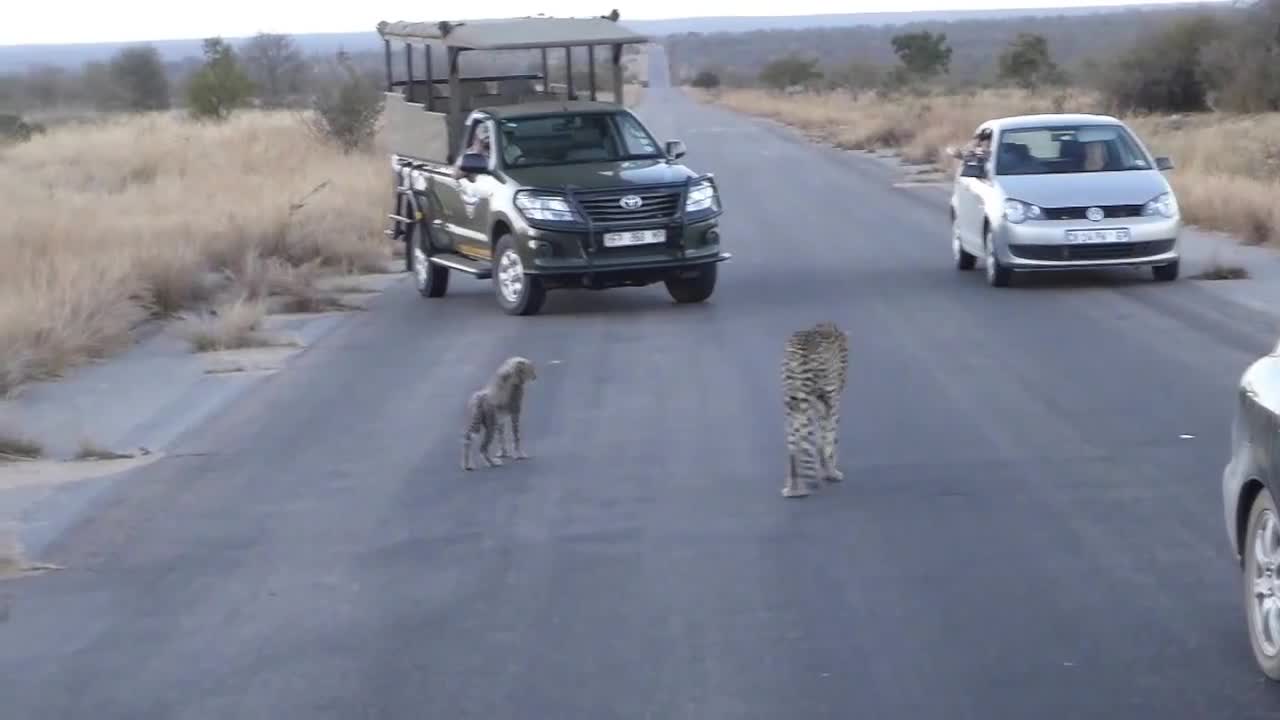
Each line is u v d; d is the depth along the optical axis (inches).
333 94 1700.3
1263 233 900.0
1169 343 583.2
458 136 792.9
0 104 3905.0
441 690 274.4
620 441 459.8
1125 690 261.9
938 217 1098.7
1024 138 792.9
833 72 5241.1
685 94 4842.5
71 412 532.4
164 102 4084.6
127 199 1154.0
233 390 564.4
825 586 323.0
